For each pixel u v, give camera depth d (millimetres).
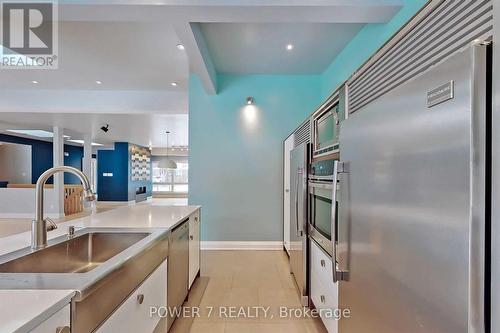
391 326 1016
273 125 4742
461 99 704
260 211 4738
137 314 1470
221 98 4727
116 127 8281
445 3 894
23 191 7758
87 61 4012
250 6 2176
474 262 671
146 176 13750
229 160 4730
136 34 3209
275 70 4504
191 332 2268
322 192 2217
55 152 7777
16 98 5426
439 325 768
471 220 674
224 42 3479
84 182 1627
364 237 1248
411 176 901
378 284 1114
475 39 758
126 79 4816
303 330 2309
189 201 4715
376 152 1139
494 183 658
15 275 1056
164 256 1979
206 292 3010
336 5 2193
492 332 659
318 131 2418
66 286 956
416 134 878
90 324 1016
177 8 2188
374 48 2826
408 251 912
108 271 1134
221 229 4730
